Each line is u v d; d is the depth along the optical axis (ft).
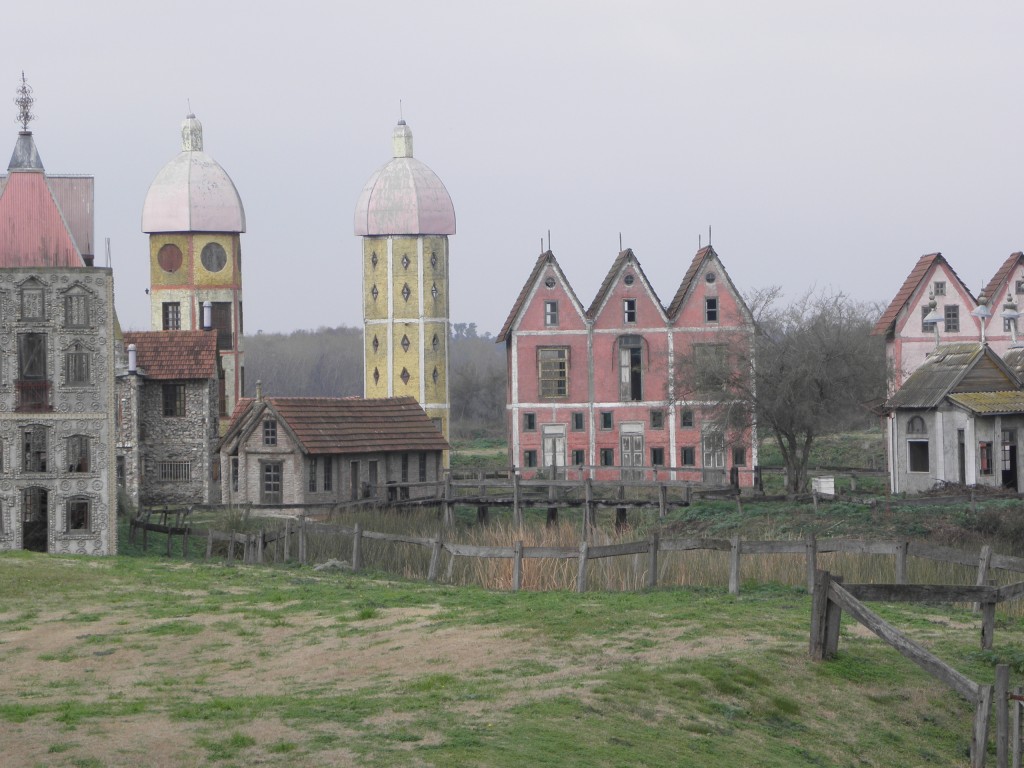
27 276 206.90
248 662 107.65
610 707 88.28
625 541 197.47
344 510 228.63
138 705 89.97
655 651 103.09
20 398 206.49
